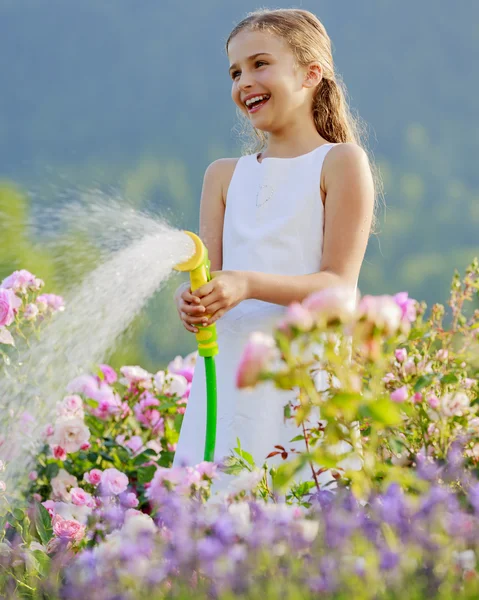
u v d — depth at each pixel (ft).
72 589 6.99
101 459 12.90
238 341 10.65
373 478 7.62
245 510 7.27
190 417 10.93
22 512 10.41
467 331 10.62
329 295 7.13
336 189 10.79
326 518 6.93
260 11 11.89
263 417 10.27
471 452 9.09
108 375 13.83
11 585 8.84
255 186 11.31
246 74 11.31
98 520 9.12
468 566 6.69
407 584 6.47
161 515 7.63
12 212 32.19
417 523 6.79
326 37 11.93
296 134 11.45
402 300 10.06
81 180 69.00
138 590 6.76
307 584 6.44
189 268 9.55
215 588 6.61
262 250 10.91
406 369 9.87
